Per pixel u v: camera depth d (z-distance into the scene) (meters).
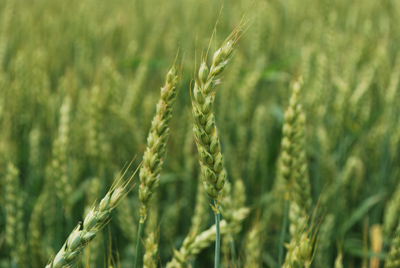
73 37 1.40
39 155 0.93
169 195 0.95
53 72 1.21
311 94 0.91
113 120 0.90
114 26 1.32
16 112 0.96
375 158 0.94
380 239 0.76
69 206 0.70
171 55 1.29
